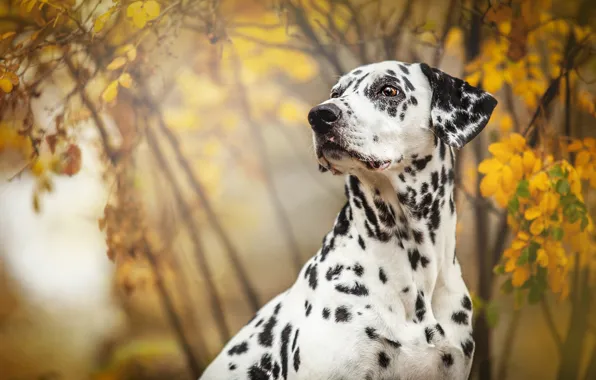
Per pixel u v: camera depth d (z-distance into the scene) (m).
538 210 3.93
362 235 3.24
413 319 3.15
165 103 6.28
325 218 10.34
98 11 4.46
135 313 7.89
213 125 6.50
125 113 4.86
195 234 6.26
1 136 4.70
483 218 4.93
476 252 5.05
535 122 4.39
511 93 4.80
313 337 3.09
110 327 8.51
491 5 4.38
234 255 6.56
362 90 3.15
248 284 6.62
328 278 3.23
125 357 7.12
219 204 9.00
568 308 6.45
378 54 5.14
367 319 3.07
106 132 4.69
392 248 3.20
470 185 5.03
